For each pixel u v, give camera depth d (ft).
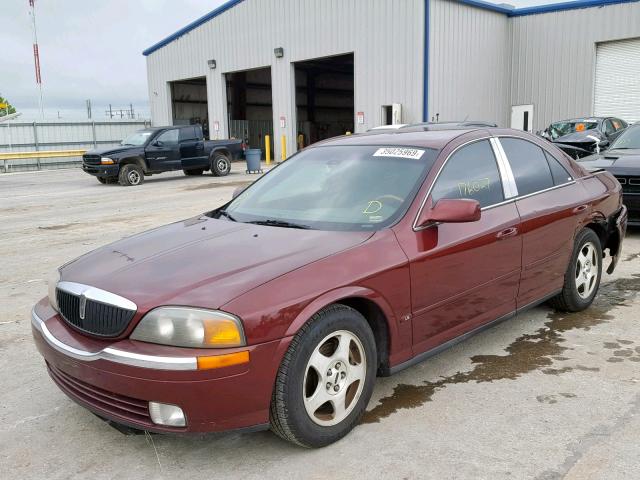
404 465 9.54
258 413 9.29
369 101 78.18
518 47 82.48
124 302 9.41
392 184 12.38
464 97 77.66
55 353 10.07
